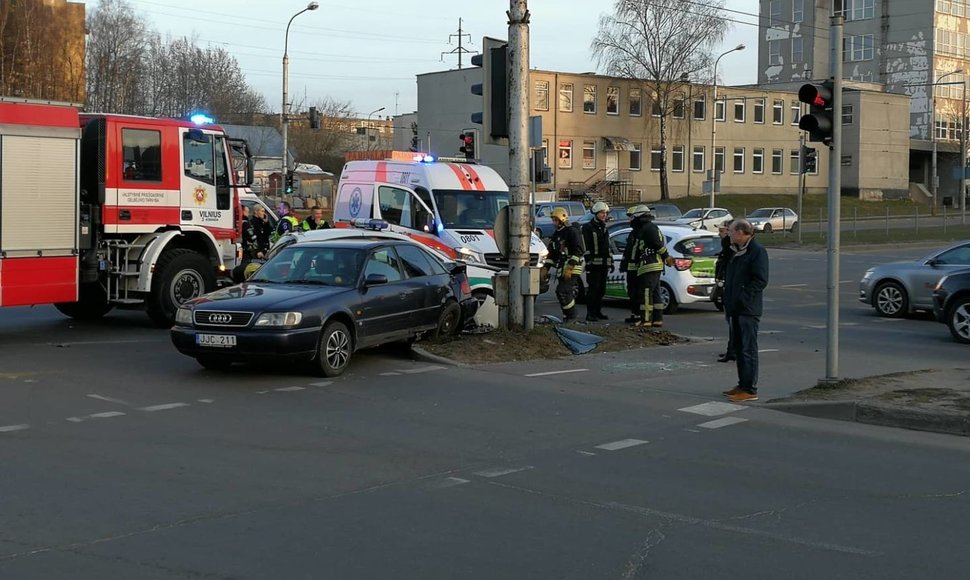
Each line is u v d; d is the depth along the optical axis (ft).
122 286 50.31
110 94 168.86
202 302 37.09
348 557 17.78
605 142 223.51
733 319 33.83
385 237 44.27
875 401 31.07
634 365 40.93
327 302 37.24
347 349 38.09
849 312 66.03
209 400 32.89
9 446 26.11
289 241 48.39
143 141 50.31
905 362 42.60
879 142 261.24
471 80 215.72
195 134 52.70
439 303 43.96
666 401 33.55
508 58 44.06
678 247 62.75
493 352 41.96
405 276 42.52
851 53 289.74
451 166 59.06
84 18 141.49
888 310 62.95
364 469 24.26
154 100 203.10
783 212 189.78
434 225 56.08
